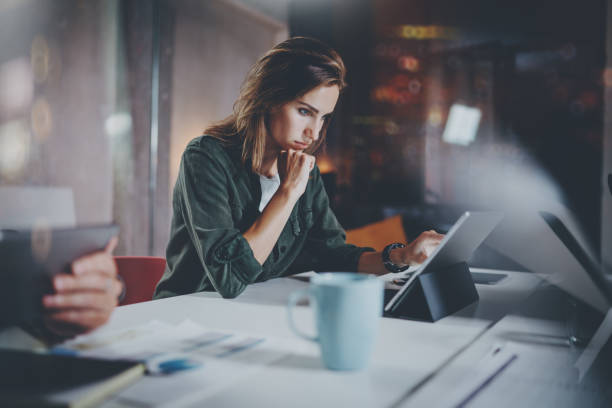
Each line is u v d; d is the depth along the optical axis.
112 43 3.68
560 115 4.11
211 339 0.61
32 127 3.40
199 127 4.25
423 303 0.76
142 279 1.36
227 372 0.50
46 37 3.43
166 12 3.94
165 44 3.94
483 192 4.88
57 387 0.42
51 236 0.54
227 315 0.77
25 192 2.27
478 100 4.93
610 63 3.39
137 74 3.79
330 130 4.70
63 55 3.48
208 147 1.14
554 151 4.15
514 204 3.81
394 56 5.20
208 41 4.29
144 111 3.80
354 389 0.47
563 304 0.86
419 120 5.25
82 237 0.58
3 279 0.51
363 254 1.26
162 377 0.48
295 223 1.30
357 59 5.04
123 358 0.53
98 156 3.63
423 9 5.11
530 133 4.43
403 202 5.23
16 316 0.53
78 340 0.60
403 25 5.14
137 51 3.78
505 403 0.53
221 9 4.36
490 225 0.89
